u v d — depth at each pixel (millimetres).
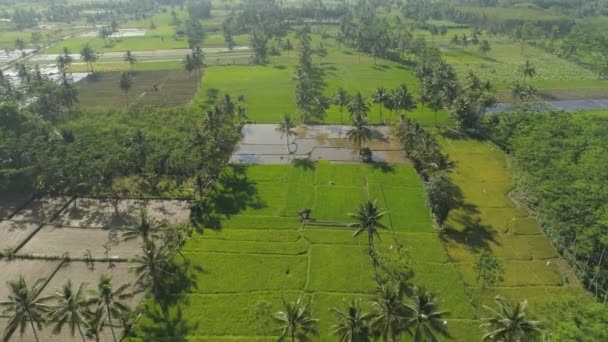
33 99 168750
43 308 72625
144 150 132750
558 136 134750
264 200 121312
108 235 108875
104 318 79312
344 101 169875
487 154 147625
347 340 69562
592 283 91250
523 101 179375
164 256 86562
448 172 132500
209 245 103438
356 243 104188
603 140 130125
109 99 192375
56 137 135625
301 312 72250
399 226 110500
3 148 126375
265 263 97875
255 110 181625
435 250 101688
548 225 107875
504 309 66188
